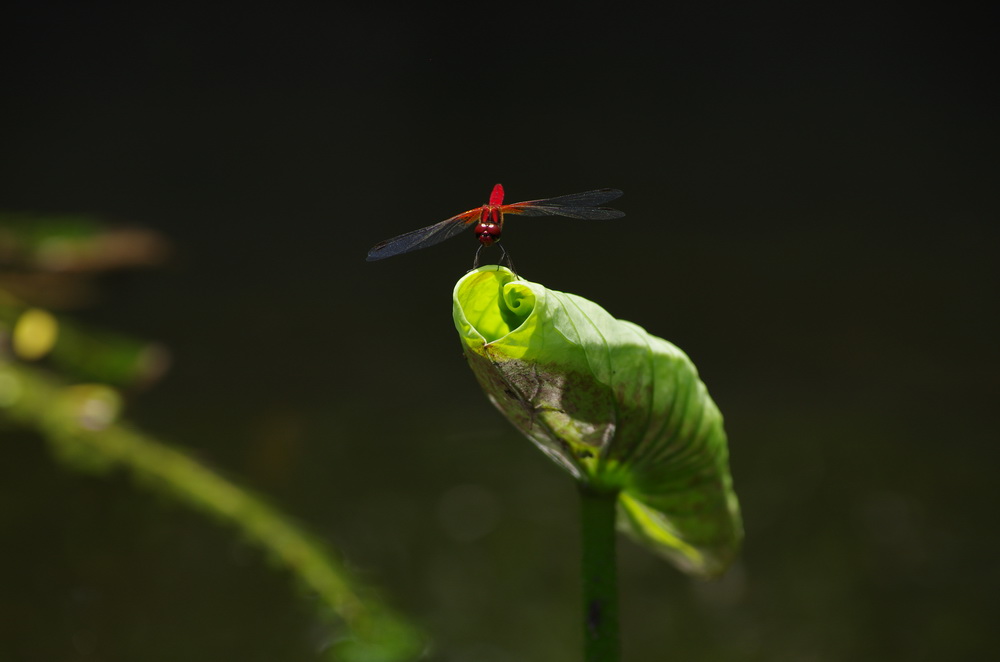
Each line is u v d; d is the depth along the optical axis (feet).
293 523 3.01
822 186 7.64
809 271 5.61
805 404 3.83
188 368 4.07
